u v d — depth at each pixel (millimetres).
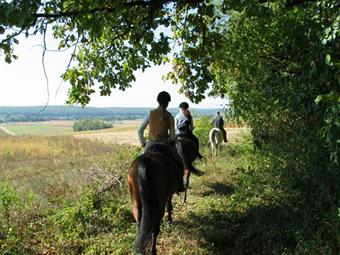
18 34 4695
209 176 12297
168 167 6359
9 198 8000
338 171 5688
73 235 7352
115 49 6699
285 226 6719
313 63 5363
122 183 10805
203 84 6859
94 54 6953
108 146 32812
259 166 7980
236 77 7684
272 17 6426
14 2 4383
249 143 9297
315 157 6172
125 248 6844
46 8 4902
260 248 6652
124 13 5895
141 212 6016
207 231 7492
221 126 18094
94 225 7844
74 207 8359
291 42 6547
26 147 32094
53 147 32594
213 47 6238
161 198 6008
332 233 5551
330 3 4945
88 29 4895
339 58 5129
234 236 7352
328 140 4992
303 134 6203
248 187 8109
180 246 7012
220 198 9797
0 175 19344
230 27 7363
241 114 7738
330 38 4754
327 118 4957
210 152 18531
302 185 6691
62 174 15734
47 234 7488
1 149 30750
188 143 10078
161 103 6965
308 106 5863
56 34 6242
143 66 6836
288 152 6922
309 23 5840
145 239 5492
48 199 10086
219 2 6391
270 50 7035
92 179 11203
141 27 6004
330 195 5766
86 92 7012
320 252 5531
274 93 6812
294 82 6379
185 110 10852
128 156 13016
